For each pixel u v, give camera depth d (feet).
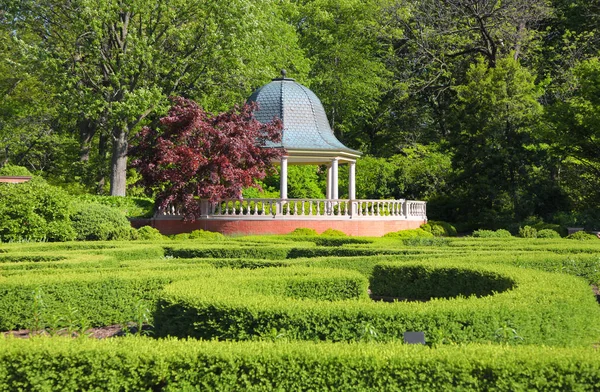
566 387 17.30
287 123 105.40
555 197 120.37
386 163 138.51
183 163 90.99
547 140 117.70
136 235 80.64
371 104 170.30
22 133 131.64
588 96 109.91
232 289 29.12
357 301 25.72
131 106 106.63
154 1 109.81
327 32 169.78
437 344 20.27
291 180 140.26
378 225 104.53
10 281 34.40
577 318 26.94
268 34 138.62
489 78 125.39
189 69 119.85
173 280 36.58
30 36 130.41
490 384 17.70
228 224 97.40
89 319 35.37
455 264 41.39
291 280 33.45
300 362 18.60
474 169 124.67
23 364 19.39
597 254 48.96
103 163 131.85
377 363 18.24
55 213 76.38
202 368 19.03
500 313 24.47
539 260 46.21
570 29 150.00
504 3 139.03
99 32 106.73
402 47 168.96
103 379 19.15
